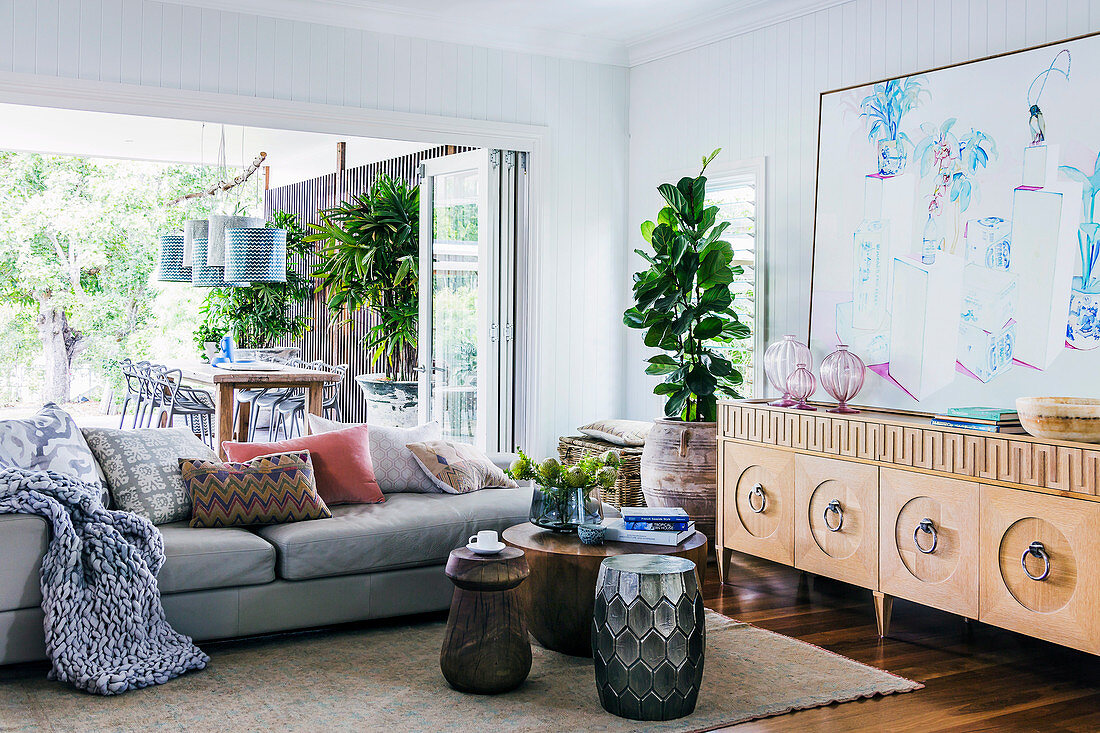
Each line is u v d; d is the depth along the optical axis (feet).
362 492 13.47
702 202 17.07
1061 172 12.40
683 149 19.38
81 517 10.57
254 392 22.80
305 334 32.71
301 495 12.37
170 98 16.22
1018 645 11.98
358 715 9.39
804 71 16.67
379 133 17.97
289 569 11.49
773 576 15.46
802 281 16.69
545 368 20.01
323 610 11.76
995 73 13.21
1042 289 12.55
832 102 15.61
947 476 11.46
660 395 19.54
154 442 12.60
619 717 9.46
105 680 9.77
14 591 10.03
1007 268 12.96
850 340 15.15
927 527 11.67
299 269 32.94
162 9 16.21
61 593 10.04
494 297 20.01
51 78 15.44
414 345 26.17
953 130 13.73
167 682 10.22
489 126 19.07
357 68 17.78
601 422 19.53
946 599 11.46
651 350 20.31
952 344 13.61
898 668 11.08
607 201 20.68
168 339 42.88
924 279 14.03
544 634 11.31
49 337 40.75
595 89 20.40
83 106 15.69
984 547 11.00
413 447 14.34
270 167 32.48
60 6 15.53
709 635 12.18
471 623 10.02
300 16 17.21
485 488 14.49
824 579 15.26
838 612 13.38
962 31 14.07
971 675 10.87
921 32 14.69
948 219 13.74
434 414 21.85
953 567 11.38
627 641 9.37
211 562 11.03
